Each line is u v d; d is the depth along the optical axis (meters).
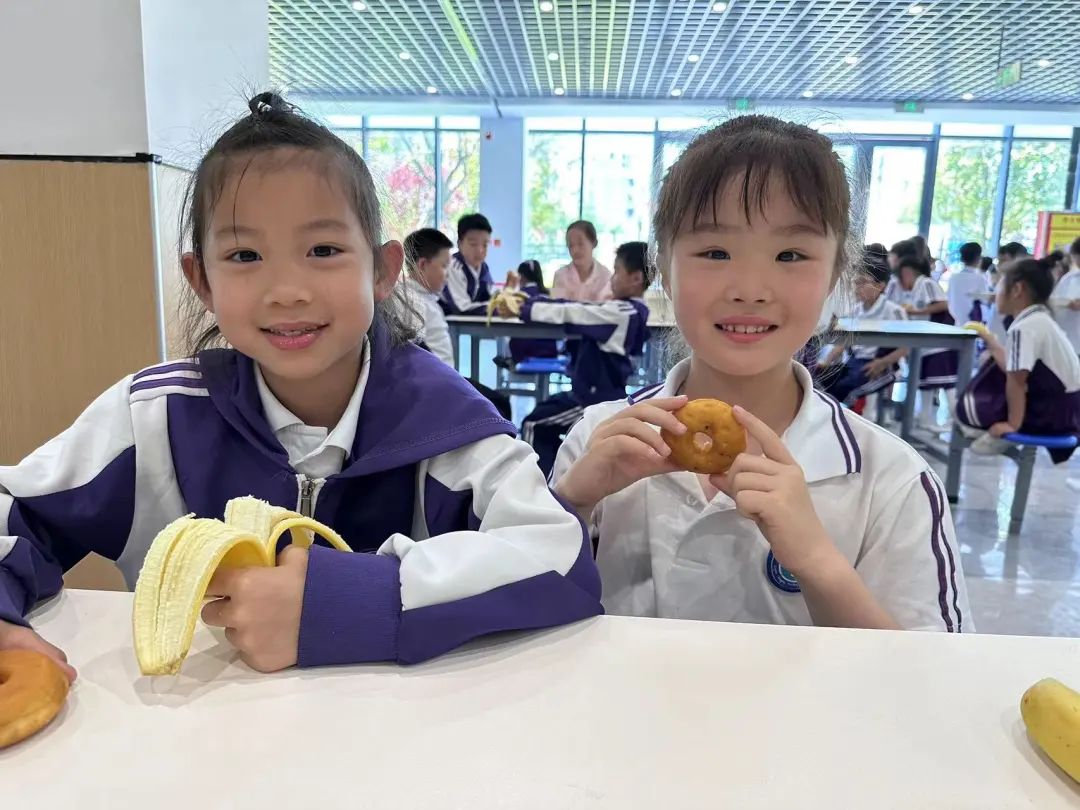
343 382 0.86
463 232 5.45
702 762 0.45
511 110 9.66
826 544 0.79
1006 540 3.05
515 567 0.61
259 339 0.76
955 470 3.54
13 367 1.64
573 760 0.45
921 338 3.55
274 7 5.87
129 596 0.68
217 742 0.47
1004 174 10.02
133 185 1.57
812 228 0.87
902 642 0.59
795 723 0.49
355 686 0.53
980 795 0.43
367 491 0.83
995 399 3.22
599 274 6.33
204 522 0.59
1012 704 0.52
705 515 0.93
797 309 0.88
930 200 10.09
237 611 0.55
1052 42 6.56
